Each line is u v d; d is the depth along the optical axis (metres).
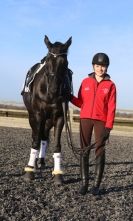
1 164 8.85
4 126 18.50
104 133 6.36
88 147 6.36
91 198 6.50
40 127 7.35
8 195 6.33
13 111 18.89
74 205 6.05
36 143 7.46
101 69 6.29
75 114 17.64
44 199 6.27
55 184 7.21
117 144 14.42
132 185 7.65
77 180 7.73
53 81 6.62
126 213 5.82
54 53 6.56
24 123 18.34
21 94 8.46
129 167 9.72
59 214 5.59
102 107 6.34
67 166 9.20
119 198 6.60
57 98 6.89
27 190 6.73
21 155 10.30
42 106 7.12
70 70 7.55
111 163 10.21
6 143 12.59
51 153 11.23
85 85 6.43
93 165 9.61
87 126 6.44
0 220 5.16
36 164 8.39
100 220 5.44
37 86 7.16
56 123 7.24
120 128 17.47
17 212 5.54
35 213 5.56
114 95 6.32
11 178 7.54
